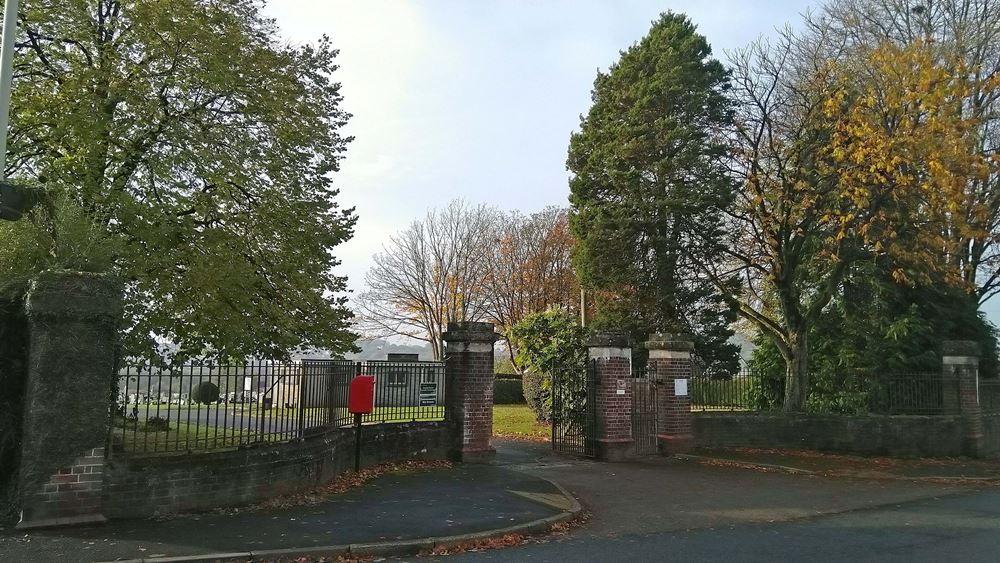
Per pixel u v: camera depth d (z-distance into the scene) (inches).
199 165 517.7
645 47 1030.4
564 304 1925.4
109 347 325.1
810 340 922.7
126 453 344.2
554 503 411.8
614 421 633.6
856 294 905.5
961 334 912.3
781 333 824.9
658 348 697.0
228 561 277.7
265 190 573.3
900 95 681.6
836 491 508.7
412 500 404.8
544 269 1959.9
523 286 1957.4
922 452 725.3
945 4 842.2
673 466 607.5
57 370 311.3
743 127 808.3
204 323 529.7
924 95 661.9
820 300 789.2
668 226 925.8
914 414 763.4
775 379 930.1
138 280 487.5
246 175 542.6
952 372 752.3
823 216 714.2
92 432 316.5
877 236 734.5
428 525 343.9
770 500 461.4
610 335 644.1
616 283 960.3
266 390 404.5
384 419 552.1
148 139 527.5
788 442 756.6
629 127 967.0
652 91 957.8
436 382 586.6
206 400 376.5
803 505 446.0
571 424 685.3
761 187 799.7
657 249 922.7
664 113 957.8
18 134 511.2
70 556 268.8
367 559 297.3
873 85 705.6
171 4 506.3
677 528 371.6
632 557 303.9
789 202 759.7
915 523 390.3
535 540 340.8
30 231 381.7
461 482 473.1
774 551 315.9
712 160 888.9
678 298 933.8
